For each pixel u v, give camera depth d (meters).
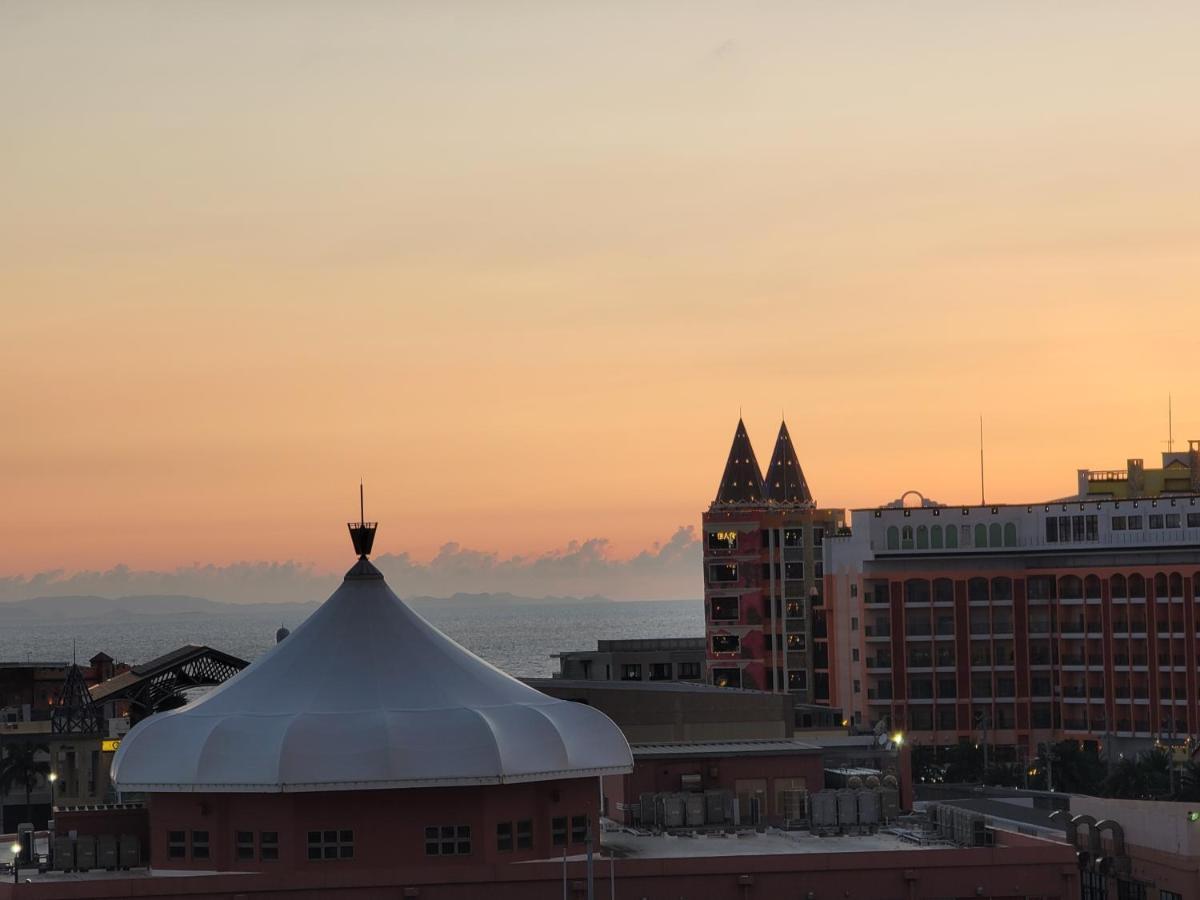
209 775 106.44
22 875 111.38
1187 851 114.62
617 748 112.38
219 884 103.38
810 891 106.12
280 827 106.31
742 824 122.25
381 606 117.25
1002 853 107.38
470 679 114.88
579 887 104.56
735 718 143.25
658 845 113.88
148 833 114.56
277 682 113.19
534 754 108.62
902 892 106.75
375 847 106.69
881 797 121.06
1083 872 122.12
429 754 106.56
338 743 106.69
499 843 108.12
